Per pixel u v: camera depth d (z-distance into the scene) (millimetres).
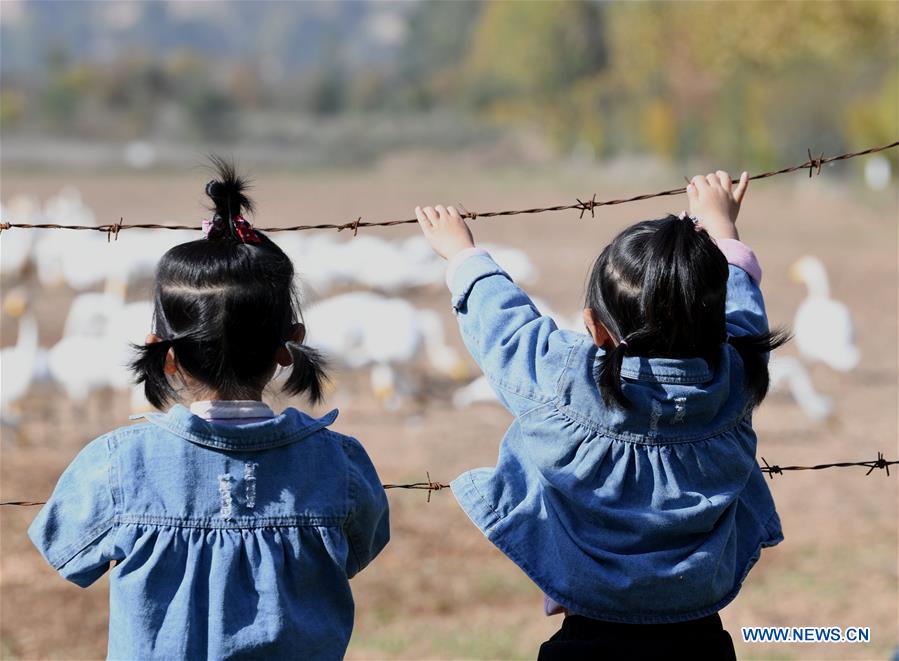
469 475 8953
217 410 8352
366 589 22031
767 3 132750
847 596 21344
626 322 8570
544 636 19844
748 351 9102
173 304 8297
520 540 8648
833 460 30594
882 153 112562
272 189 123188
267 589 7895
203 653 7770
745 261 10070
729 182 10695
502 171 164000
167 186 122500
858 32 127562
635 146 166125
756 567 23422
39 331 46375
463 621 20609
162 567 7879
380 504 8656
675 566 8453
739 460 8820
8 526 24625
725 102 137500
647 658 8531
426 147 196750
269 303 8352
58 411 34812
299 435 8352
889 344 46656
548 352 8734
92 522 7992
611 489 8539
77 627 19969
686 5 160250
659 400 8539
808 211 100312
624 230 8867
